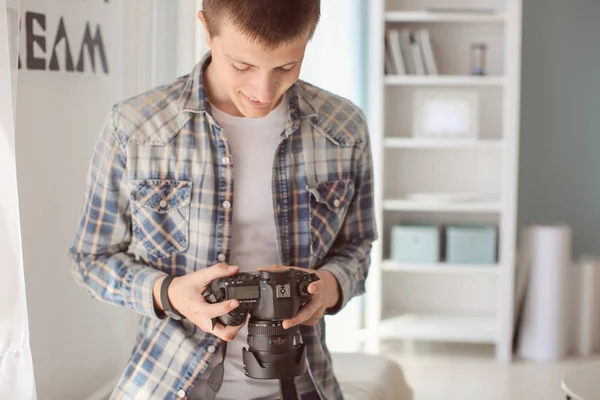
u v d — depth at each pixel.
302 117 1.45
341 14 4.17
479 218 4.46
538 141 4.59
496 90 4.31
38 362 1.93
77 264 1.47
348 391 2.15
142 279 1.38
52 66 1.91
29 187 1.87
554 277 4.16
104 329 2.17
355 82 4.47
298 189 1.46
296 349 1.31
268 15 1.17
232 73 1.26
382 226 4.25
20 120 1.83
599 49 4.52
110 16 2.11
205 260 1.42
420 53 4.14
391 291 4.52
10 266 1.48
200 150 1.41
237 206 1.43
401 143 4.14
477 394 3.65
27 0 1.82
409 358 4.20
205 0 1.26
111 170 1.42
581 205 4.61
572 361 4.17
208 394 1.41
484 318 4.34
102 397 1.99
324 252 1.49
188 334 1.42
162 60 2.28
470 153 4.38
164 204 1.41
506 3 4.12
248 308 1.28
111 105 2.14
